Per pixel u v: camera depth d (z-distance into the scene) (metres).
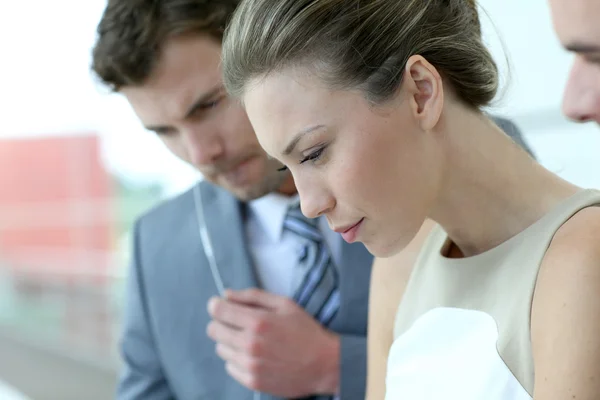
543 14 1.98
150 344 1.40
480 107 0.78
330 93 0.70
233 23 0.76
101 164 5.83
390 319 0.94
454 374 0.76
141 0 1.07
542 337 0.66
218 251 1.31
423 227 0.94
